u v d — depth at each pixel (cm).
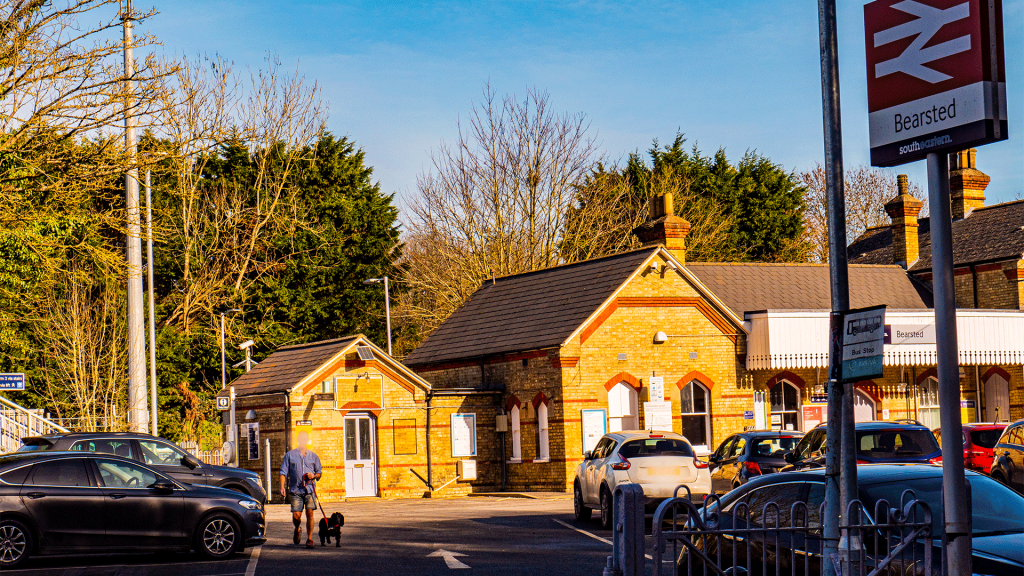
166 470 2283
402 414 3394
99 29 2070
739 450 2333
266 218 5344
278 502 3275
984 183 4531
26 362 4197
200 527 1659
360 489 3322
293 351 3609
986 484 1040
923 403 3778
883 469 1064
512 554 1650
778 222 6481
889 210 4519
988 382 3897
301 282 5500
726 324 3472
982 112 712
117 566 1591
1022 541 920
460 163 4984
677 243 3981
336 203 5584
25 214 2159
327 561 1608
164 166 2325
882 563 839
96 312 4141
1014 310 3809
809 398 3600
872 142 785
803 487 1019
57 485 1603
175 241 5125
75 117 2077
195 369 5147
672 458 2084
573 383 3269
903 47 762
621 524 842
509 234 4919
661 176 6253
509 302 3872
